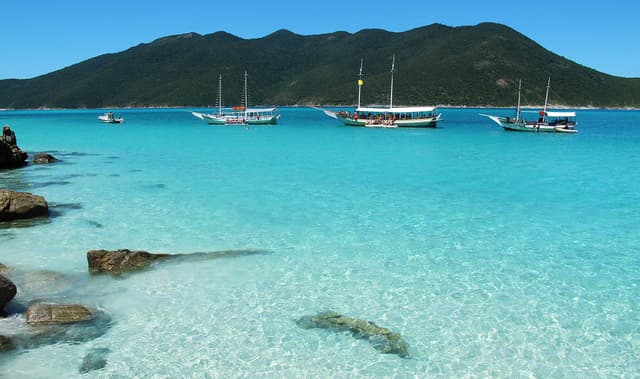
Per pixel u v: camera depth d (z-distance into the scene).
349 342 8.91
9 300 9.62
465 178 25.48
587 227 16.08
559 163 31.64
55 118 111.25
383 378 7.88
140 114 137.38
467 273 12.07
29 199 16.58
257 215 17.28
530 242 14.48
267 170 27.78
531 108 168.00
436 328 9.40
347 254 13.34
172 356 8.42
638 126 80.00
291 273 12.00
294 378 7.87
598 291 11.05
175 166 29.28
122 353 8.48
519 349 8.70
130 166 29.12
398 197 20.48
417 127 67.00
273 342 8.90
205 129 66.25
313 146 42.53
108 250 13.39
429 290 11.07
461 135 56.19
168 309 10.07
